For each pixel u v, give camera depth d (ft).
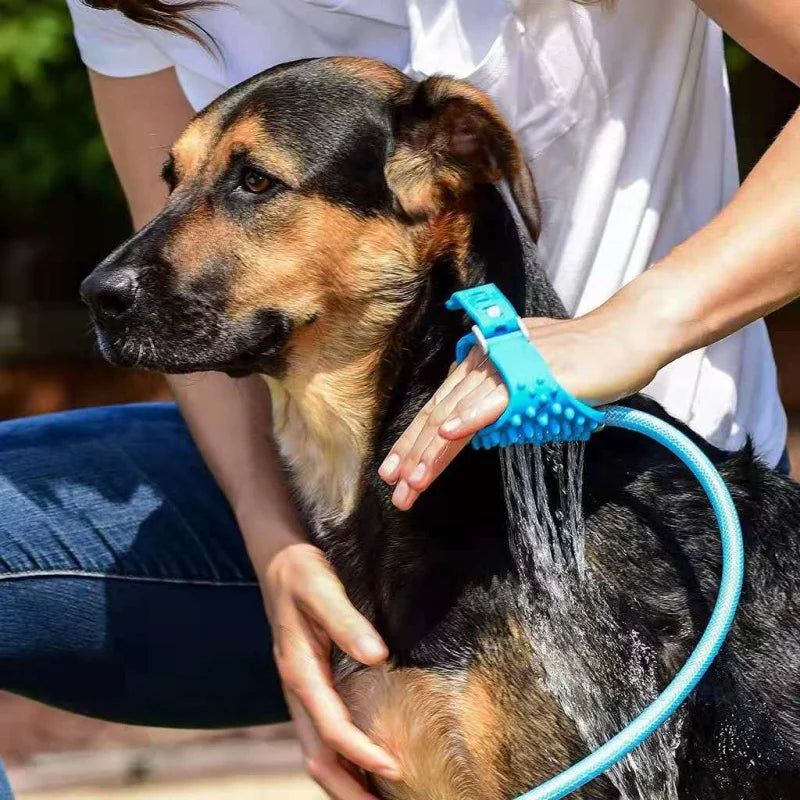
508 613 12.64
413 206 13.80
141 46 15.79
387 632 13.19
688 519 13.14
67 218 54.08
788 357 49.19
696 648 11.22
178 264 13.78
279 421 14.80
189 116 16.21
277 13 14.79
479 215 13.92
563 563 12.67
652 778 12.30
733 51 38.09
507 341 10.96
